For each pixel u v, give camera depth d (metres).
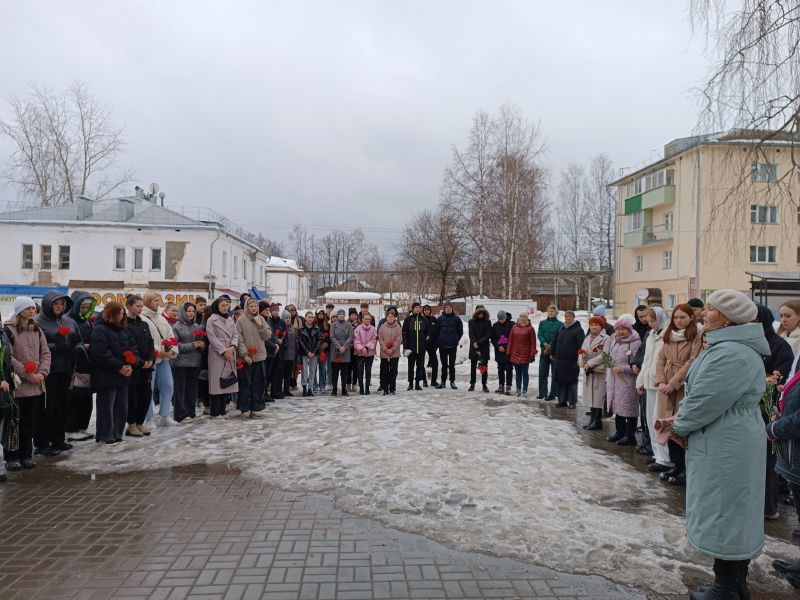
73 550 4.00
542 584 3.57
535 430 7.80
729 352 3.20
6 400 5.55
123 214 32.12
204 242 31.62
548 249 51.91
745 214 10.84
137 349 7.05
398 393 11.45
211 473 5.79
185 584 3.52
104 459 6.27
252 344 8.79
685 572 3.74
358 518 4.62
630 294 38.00
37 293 30.73
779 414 4.11
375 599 3.37
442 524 4.49
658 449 6.02
